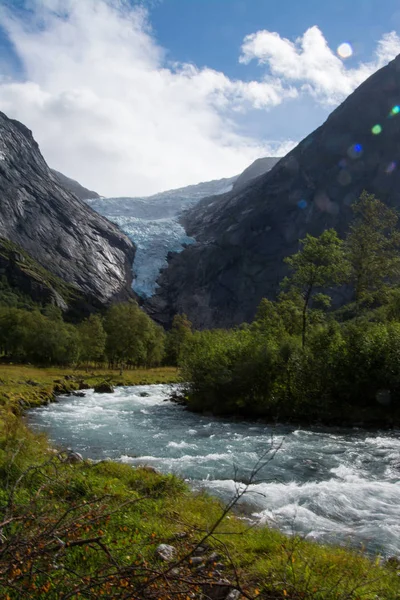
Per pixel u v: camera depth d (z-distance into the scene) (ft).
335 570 19.65
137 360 303.89
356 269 121.80
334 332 103.96
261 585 17.74
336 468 51.75
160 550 19.38
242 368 101.24
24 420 86.12
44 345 270.87
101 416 97.09
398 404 88.58
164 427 83.71
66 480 26.30
